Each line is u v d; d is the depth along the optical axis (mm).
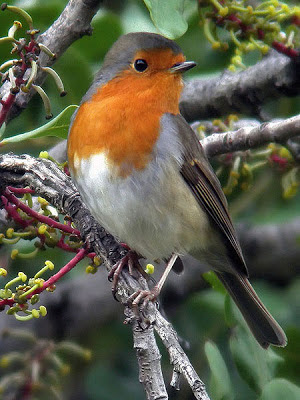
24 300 8891
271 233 14195
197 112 12977
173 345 8516
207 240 10883
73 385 12680
